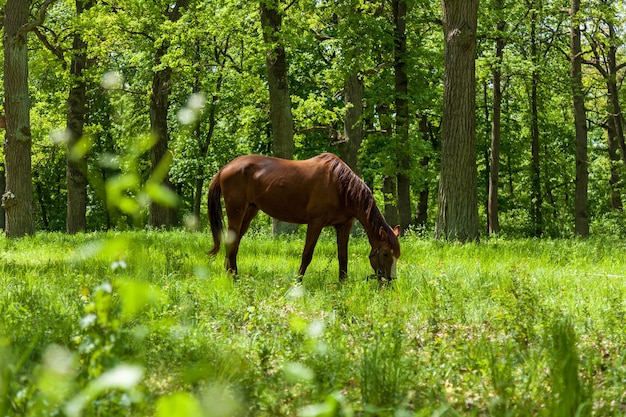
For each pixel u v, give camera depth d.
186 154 34.69
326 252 14.56
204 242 16.03
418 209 37.72
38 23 19.11
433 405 3.82
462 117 17.61
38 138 34.25
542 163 40.66
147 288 1.64
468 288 8.69
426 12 25.36
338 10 22.36
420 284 9.13
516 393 4.05
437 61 24.98
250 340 5.63
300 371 2.24
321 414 1.96
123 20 27.23
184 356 4.73
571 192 43.62
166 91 28.42
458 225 17.58
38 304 6.38
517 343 5.40
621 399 4.11
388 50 23.59
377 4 23.59
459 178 17.59
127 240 1.65
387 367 4.35
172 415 1.30
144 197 1.58
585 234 30.31
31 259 12.79
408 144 24.86
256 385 3.97
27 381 3.45
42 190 48.47
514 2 27.80
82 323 2.68
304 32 22.05
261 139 34.28
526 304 6.46
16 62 19.23
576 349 4.45
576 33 29.83
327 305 7.48
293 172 10.80
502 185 41.66
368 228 9.92
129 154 1.59
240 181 11.22
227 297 7.65
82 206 28.48
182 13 26.95
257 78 27.89
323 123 30.97
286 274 10.43
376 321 6.21
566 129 42.91
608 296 8.39
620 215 35.06
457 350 5.13
